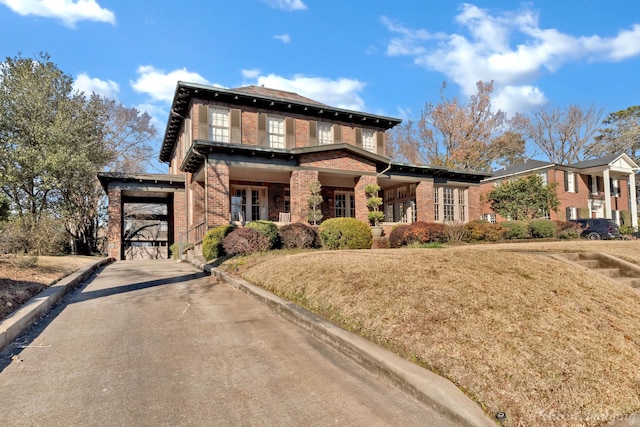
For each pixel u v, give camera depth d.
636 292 6.01
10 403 2.79
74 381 3.20
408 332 3.78
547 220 18.98
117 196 17.94
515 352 3.38
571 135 40.72
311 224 15.05
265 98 16.61
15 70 17.84
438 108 35.53
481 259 6.46
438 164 34.38
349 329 4.27
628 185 34.97
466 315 4.08
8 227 11.51
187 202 18.09
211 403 2.83
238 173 15.80
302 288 5.87
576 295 5.12
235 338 4.41
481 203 28.81
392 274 5.46
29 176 17.16
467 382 2.96
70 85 19.72
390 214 21.17
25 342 4.21
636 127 40.03
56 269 8.62
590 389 2.96
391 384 3.19
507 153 41.19
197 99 15.88
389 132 39.28
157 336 4.48
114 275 10.02
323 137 18.66
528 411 2.67
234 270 8.88
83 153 17.86
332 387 3.13
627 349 3.71
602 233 20.89
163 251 28.30
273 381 3.23
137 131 31.47
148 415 2.63
